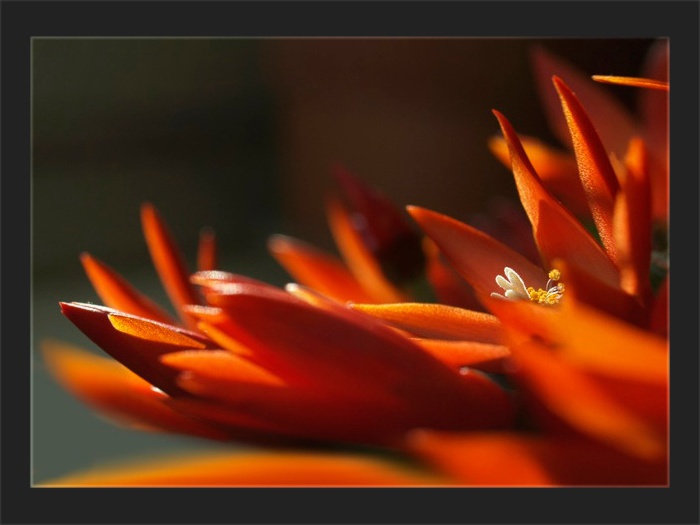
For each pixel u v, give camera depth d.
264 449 0.16
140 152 0.40
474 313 0.17
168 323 0.19
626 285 0.17
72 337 0.28
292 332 0.16
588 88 0.21
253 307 0.16
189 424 0.17
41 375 0.21
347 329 0.16
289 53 0.37
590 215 0.20
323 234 0.38
